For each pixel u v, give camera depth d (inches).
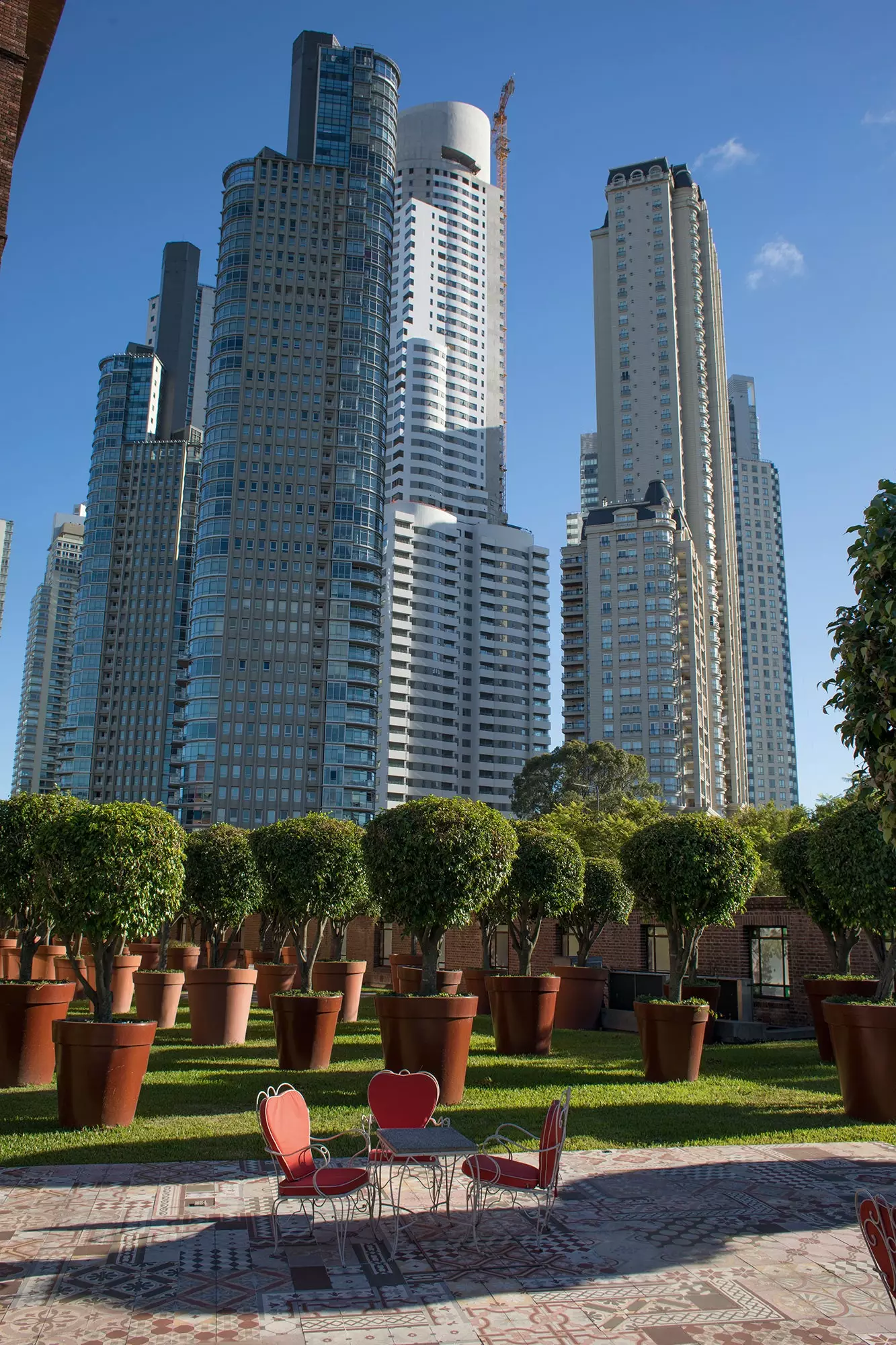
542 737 6072.8
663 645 4638.3
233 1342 189.9
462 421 6958.7
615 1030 770.8
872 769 281.4
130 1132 364.8
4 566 6446.9
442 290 7180.1
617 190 5689.0
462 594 5989.2
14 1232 251.0
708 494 5339.6
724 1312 208.4
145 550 6102.4
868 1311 209.8
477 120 7854.3
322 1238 252.2
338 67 5088.6
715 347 5738.2
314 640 4446.4
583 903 783.1
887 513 279.0
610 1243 250.4
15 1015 458.6
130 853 395.2
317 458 4613.7
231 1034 621.0
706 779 4749.0
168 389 7126.0
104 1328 195.2
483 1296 215.9
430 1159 266.2
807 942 770.2
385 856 472.1
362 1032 704.4
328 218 4852.4
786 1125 394.9
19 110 323.3
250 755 4261.8
